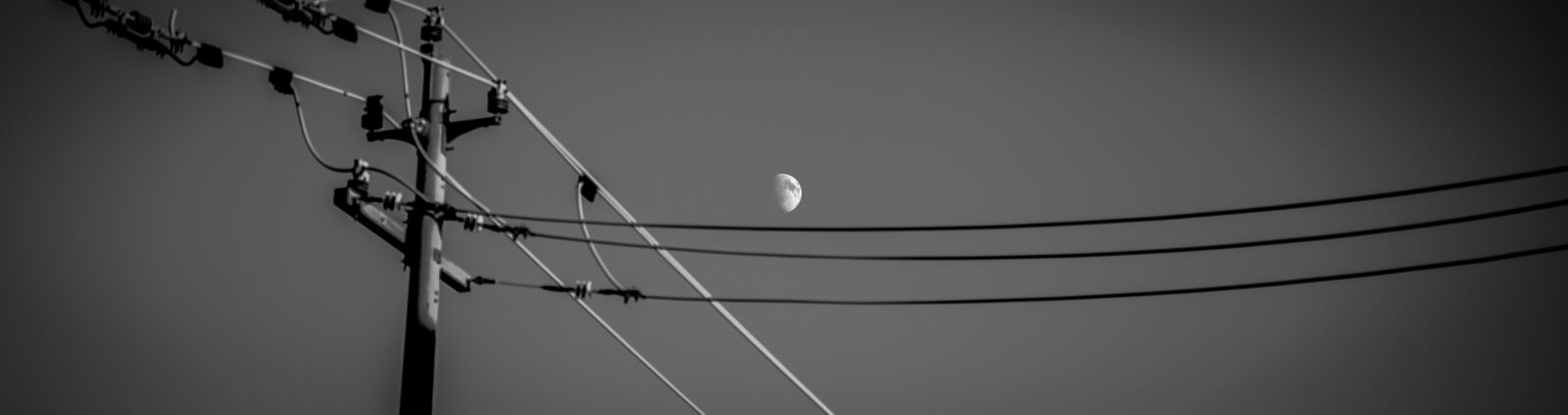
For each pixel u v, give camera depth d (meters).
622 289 17.33
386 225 16.30
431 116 16.70
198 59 13.84
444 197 16.66
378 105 16.44
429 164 16.44
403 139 16.45
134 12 13.16
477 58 16.84
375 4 16.06
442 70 16.95
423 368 15.71
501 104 16.50
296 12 14.30
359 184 15.76
